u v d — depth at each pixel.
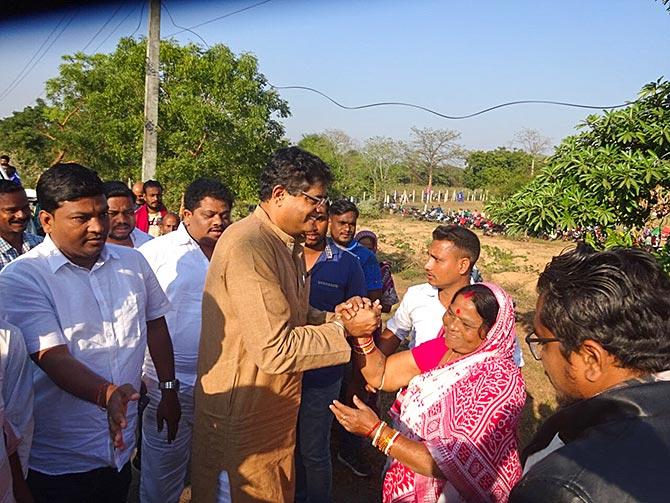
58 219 2.17
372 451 4.38
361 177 39.06
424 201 44.62
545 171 5.42
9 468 1.81
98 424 2.34
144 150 10.11
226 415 2.16
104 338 2.32
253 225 2.15
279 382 2.20
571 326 1.14
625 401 1.01
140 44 11.86
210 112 11.41
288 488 2.38
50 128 15.95
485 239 22.47
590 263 1.19
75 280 2.27
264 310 1.98
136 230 4.32
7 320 2.10
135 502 3.52
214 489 2.24
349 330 2.27
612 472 0.91
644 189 4.97
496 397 2.00
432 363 2.38
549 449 1.30
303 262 2.36
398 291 11.09
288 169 2.12
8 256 3.66
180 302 3.12
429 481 2.15
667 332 1.08
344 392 4.12
